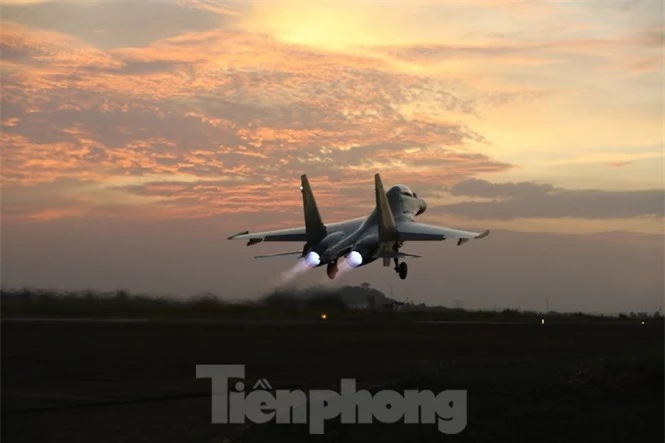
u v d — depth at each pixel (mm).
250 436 18906
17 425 19750
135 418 20797
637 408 21672
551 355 35656
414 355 35125
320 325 54938
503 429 19312
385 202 53406
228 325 52406
